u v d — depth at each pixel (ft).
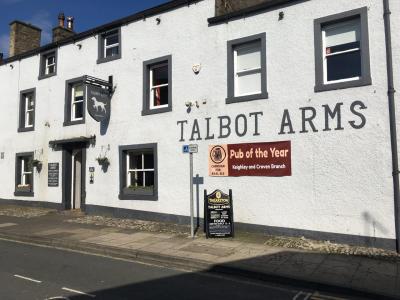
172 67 43.09
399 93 29.99
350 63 33.04
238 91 38.75
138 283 23.43
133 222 43.14
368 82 31.14
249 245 31.86
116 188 47.03
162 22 44.45
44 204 55.36
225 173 38.29
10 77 61.98
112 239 34.81
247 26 38.01
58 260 29.17
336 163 32.32
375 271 25.04
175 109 42.37
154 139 43.91
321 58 33.78
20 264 27.84
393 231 29.76
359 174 31.27
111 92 48.32
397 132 29.89
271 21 36.55
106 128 48.52
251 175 36.70
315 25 34.12
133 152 47.09
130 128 46.16
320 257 28.27
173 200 41.98
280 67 35.70
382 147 30.42
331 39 34.12
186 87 41.73
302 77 34.45
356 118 31.58
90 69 51.06
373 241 30.50
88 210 49.60
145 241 33.73
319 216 32.94
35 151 57.16
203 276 25.29
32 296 20.77
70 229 40.11
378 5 31.32
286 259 27.73
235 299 20.86
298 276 23.99
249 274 25.08
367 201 30.86
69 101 53.62
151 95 45.60
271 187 35.47
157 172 43.39
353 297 21.61
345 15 32.71
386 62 30.63
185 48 42.24
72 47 53.57
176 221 41.60
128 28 47.57
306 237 33.45
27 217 48.62
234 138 37.91
